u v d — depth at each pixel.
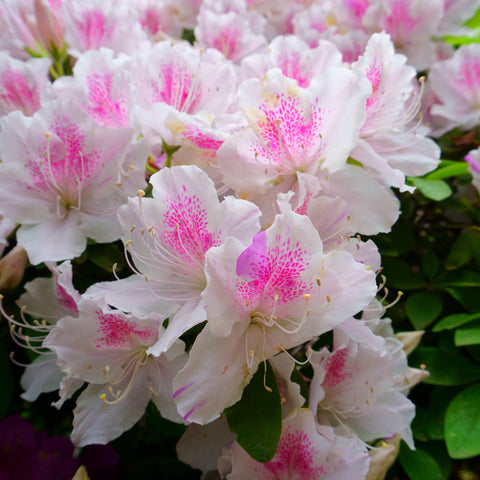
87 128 0.36
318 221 0.35
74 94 0.38
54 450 0.40
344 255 0.31
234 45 0.51
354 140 0.34
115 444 0.42
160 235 0.33
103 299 0.33
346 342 0.36
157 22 0.56
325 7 0.54
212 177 0.37
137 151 0.37
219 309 0.30
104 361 0.35
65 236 0.37
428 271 0.45
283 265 0.30
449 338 0.43
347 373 0.37
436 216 0.53
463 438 0.38
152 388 0.35
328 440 0.34
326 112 0.34
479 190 0.44
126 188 0.37
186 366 0.30
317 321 0.31
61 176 0.37
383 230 0.35
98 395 0.35
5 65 0.42
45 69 0.43
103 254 0.38
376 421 0.38
